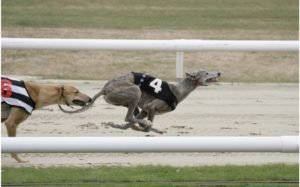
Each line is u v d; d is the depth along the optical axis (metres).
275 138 3.79
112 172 8.50
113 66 18.69
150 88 9.91
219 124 12.07
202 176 8.30
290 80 17.56
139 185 7.82
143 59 19.42
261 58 19.73
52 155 9.80
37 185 7.80
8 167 8.81
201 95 14.98
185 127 11.79
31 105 9.20
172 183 7.96
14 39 11.25
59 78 16.95
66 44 11.53
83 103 9.74
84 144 3.72
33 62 18.73
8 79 9.15
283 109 13.53
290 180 8.23
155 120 12.36
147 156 9.85
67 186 7.76
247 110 13.39
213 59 19.58
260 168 8.84
